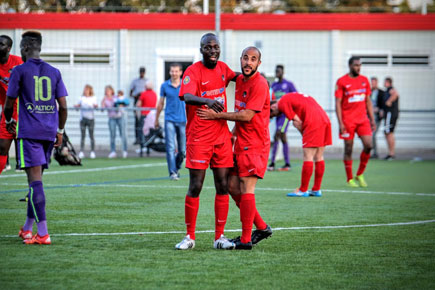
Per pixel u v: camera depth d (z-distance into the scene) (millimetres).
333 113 69500
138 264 16859
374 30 69875
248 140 19000
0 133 25562
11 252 18219
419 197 32812
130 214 25828
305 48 69688
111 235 21125
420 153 69750
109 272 15938
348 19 69500
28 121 19422
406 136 70250
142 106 61406
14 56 26094
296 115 32156
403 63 70500
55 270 16078
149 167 49312
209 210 27203
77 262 17000
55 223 23484
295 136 69812
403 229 22750
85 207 27734
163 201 29953
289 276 15742
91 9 101812
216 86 19172
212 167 19266
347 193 34438
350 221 24578
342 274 16016
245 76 19031
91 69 69062
